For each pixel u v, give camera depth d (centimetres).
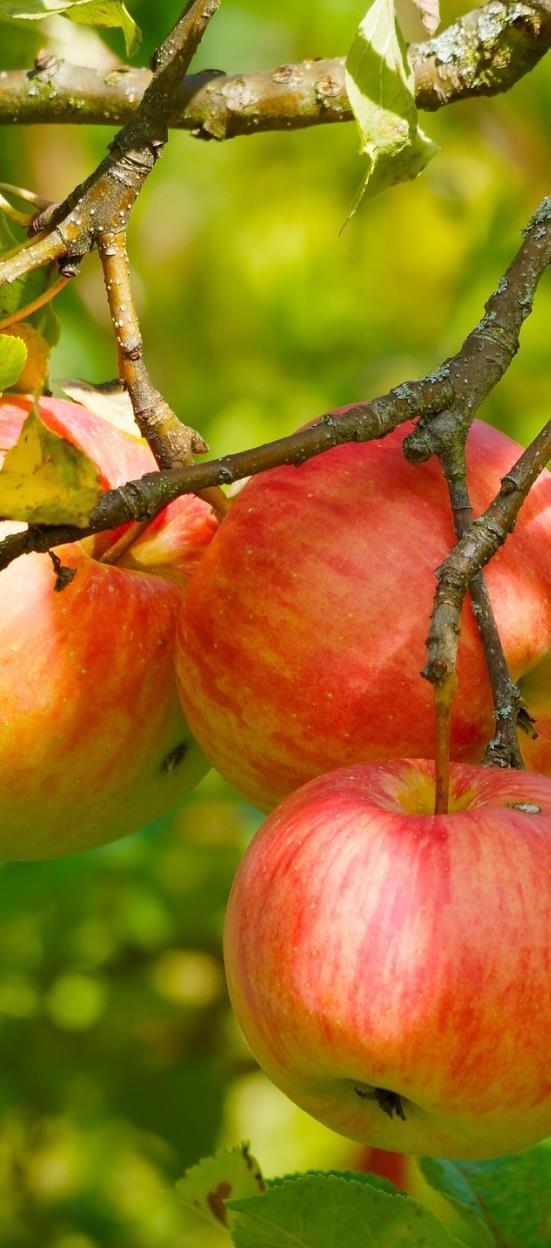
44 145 114
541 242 62
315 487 61
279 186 146
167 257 147
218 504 64
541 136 126
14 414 65
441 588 55
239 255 144
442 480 61
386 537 60
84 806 65
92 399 68
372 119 62
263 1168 131
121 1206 121
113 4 63
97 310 132
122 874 112
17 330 67
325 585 60
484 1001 52
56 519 56
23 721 63
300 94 68
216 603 61
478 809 54
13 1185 117
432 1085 53
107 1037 117
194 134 68
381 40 62
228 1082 117
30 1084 116
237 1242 58
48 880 109
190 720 62
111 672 63
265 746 60
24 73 69
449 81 68
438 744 54
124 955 118
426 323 132
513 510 57
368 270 137
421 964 53
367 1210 57
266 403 126
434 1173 65
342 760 60
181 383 143
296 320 134
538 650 61
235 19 130
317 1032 53
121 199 61
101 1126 117
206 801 113
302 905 54
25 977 115
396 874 53
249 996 54
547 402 117
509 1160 65
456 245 132
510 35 67
